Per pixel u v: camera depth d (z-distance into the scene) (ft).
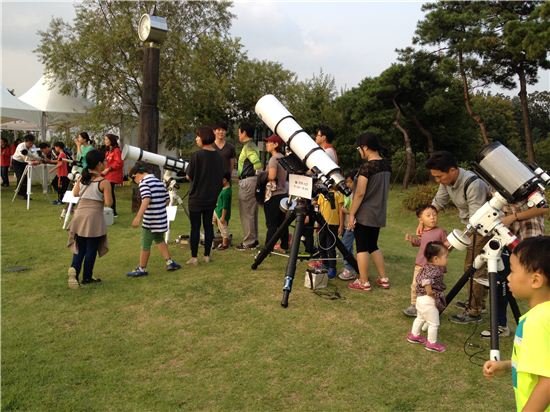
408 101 77.77
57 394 10.55
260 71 89.61
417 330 13.25
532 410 5.93
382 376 11.58
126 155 24.35
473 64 62.85
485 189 13.92
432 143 78.23
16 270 19.47
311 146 16.56
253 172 22.44
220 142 23.63
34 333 13.60
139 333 13.69
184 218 33.14
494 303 11.13
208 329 13.93
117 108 58.90
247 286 17.39
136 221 17.60
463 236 12.28
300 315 14.97
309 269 17.52
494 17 59.77
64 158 37.55
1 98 51.85
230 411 10.11
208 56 65.82
